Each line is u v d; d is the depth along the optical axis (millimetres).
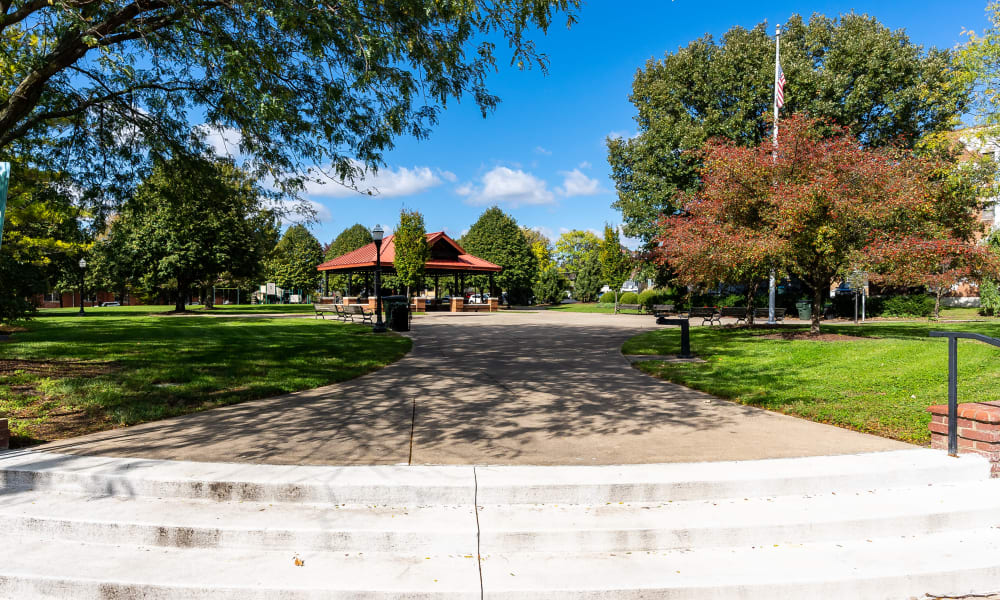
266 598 3092
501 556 3506
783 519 3752
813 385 7965
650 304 35031
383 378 8969
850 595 3230
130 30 7547
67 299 55406
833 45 26484
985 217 23516
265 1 6543
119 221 11711
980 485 4426
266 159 9055
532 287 59875
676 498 4074
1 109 7570
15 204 11555
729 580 3205
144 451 4848
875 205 12711
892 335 14836
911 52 25125
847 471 4297
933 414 5043
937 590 3316
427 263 32969
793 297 29812
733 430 5746
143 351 11109
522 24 7047
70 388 7277
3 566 3324
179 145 9695
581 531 3568
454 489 3967
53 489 4195
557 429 5750
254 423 5914
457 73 7770
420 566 3357
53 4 6504
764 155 14953
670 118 27719
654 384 8531
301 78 8664
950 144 19000
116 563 3369
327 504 3975
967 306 29281
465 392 7777
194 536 3584
